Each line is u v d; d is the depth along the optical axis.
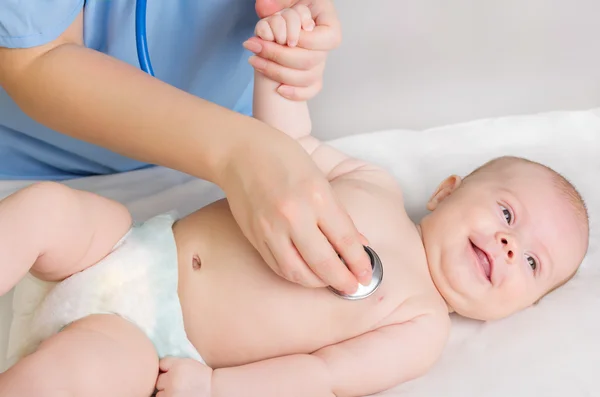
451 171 1.51
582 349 1.08
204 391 0.91
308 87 1.15
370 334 1.01
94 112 0.88
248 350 0.99
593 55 1.60
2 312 1.08
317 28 1.07
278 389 0.93
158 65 1.25
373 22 1.56
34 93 0.92
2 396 0.75
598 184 1.46
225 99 1.42
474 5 1.54
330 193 0.81
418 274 1.11
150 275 0.96
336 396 0.98
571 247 1.19
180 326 0.96
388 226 1.14
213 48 1.27
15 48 0.91
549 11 1.55
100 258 0.95
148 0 1.13
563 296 1.21
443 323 1.06
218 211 1.07
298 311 0.99
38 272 0.92
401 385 1.02
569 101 1.66
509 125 1.60
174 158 0.87
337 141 1.57
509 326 1.15
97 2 1.09
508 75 1.63
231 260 1.01
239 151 0.82
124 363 0.86
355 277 0.85
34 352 0.83
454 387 1.01
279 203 0.77
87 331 0.86
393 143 1.58
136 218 1.32
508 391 1.01
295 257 0.80
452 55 1.60
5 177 1.36
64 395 0.79
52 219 0.86
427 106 1.67
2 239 0.81
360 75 1.63
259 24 1.07
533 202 1.19
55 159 1.35
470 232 1.14
